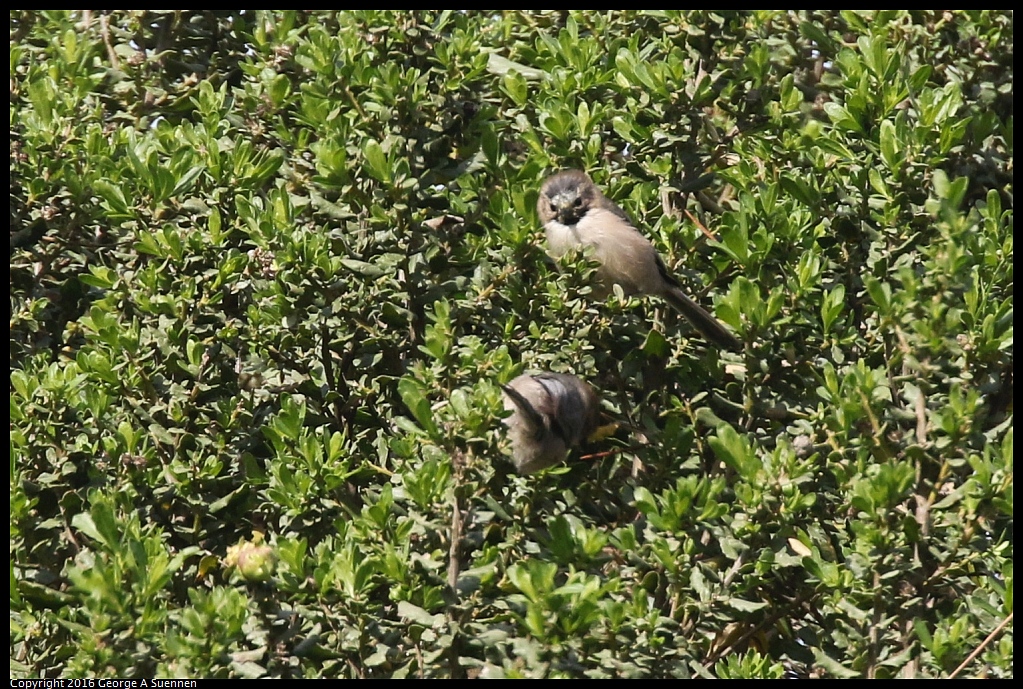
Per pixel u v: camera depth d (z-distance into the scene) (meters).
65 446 10.45
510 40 13.91
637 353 11.53
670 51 12.94
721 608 9.26
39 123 12.07
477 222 11.83
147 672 8.84
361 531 9.18
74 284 12.22
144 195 11.59
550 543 9.29
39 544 10.24
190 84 13.59
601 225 11.77
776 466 9.48
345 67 11.93
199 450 10.76
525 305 11.10
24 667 9.52
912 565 9.29
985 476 9.30
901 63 12.00
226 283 11.45
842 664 9.31
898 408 10.27
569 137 12.44
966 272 10.19
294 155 12.26
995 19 12.27
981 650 9.14
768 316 10.35
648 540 9.59
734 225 11.22
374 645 9.02
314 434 10.11
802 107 13.24
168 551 9.91
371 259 11.27
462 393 9.41
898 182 10.91
